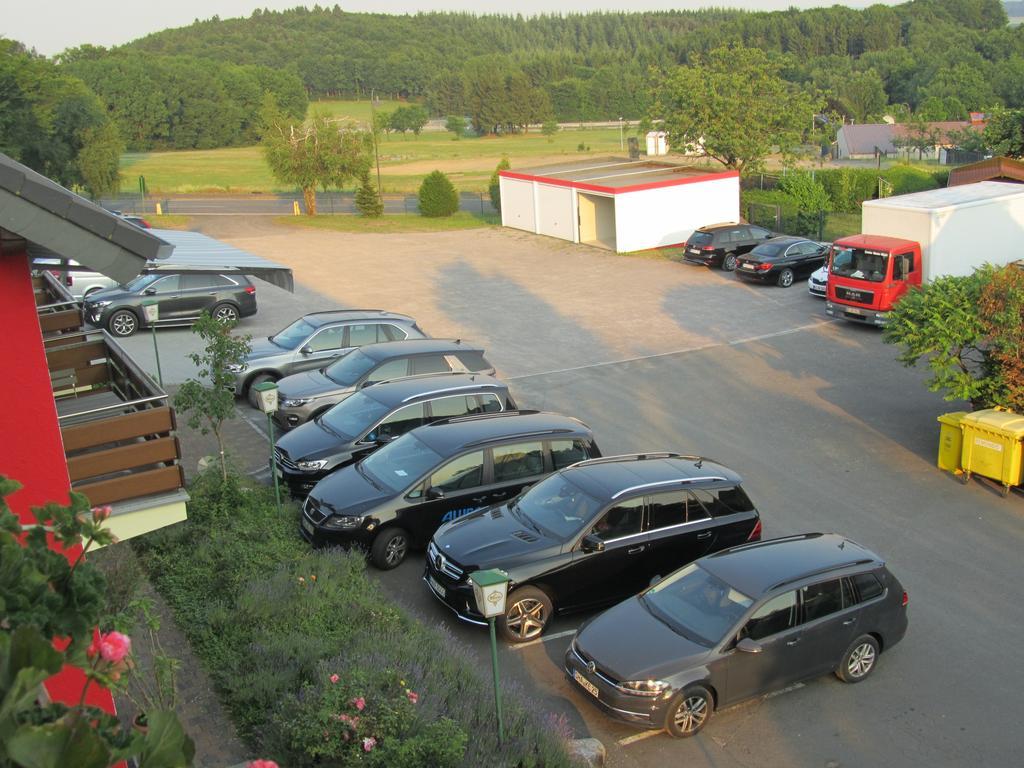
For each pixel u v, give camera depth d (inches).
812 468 598.5
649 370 815.7
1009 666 387.5
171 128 5019.7
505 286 1192.2
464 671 349.4
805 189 1588.3
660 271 1249.4
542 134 5940.0
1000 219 965.2
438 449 482.6
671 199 1393.9
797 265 1132.5
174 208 2224.4
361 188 1911.9
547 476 462.3
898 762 327.6
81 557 149.9
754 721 352.2
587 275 1245.7
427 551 435.8
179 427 666.8
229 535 457.7
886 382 765.9
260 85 5738.2
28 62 1721.2
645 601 377.1
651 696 330.6
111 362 429.1
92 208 225.6
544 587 405.7
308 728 284.8
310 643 353.1
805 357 840.9
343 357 676.1
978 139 2556.6
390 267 1341.0
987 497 552.7
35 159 1841.8
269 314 1038.4
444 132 6407.5
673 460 469.1
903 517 527.8
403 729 287.9
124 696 330.3
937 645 403.9
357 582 419.2
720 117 1600.6
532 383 784.3
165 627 385.1
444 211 1900.8
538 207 1562.5
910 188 1742.1
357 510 455.5
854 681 376.8
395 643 355.3
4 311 251.3
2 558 138.9
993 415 561.0
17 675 111.0
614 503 421.1
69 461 299.9
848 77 5246.1
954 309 576.4
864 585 373.7
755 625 349.1
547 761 298.0
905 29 7303.2
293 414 620.1
